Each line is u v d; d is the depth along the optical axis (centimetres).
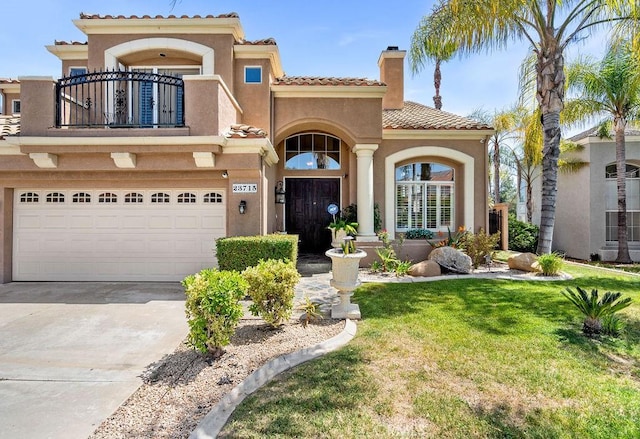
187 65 1352
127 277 1143
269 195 1320
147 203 1143
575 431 365
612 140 2014
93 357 568
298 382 465
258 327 684
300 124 1397
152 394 454
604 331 632
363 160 1395
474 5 1202
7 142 1012
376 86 1352
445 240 1436
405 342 602
